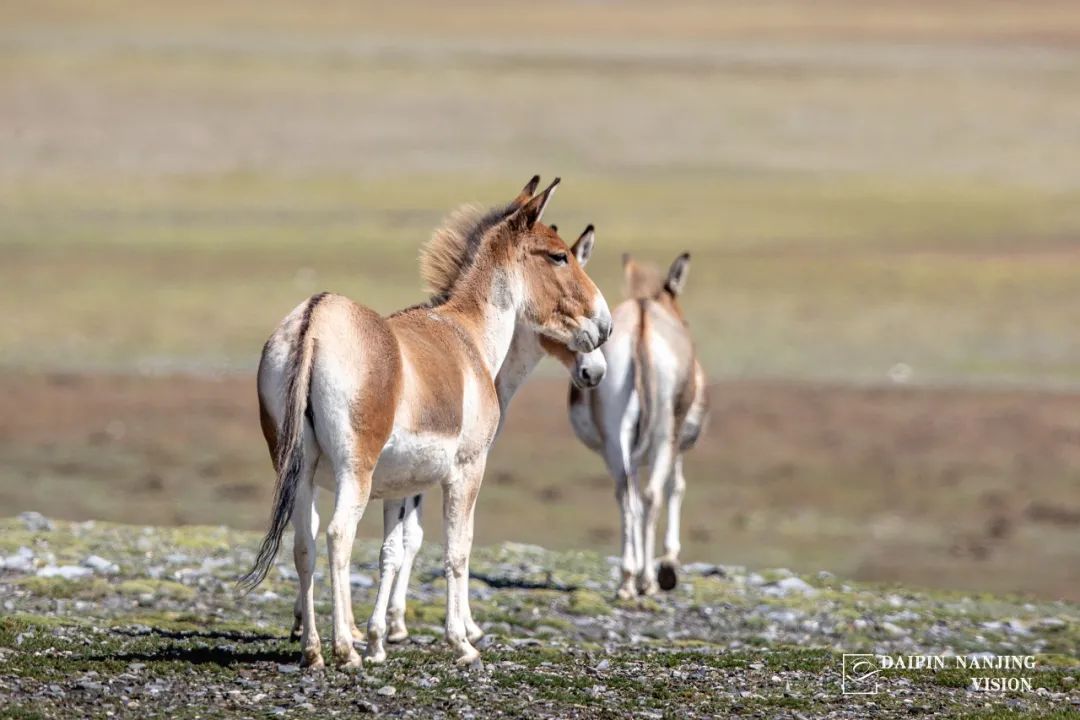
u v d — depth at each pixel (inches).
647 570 1840.6
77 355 4220.0
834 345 4559.5
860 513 3061.0
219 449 3427.7
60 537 1969.7
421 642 1425.9
